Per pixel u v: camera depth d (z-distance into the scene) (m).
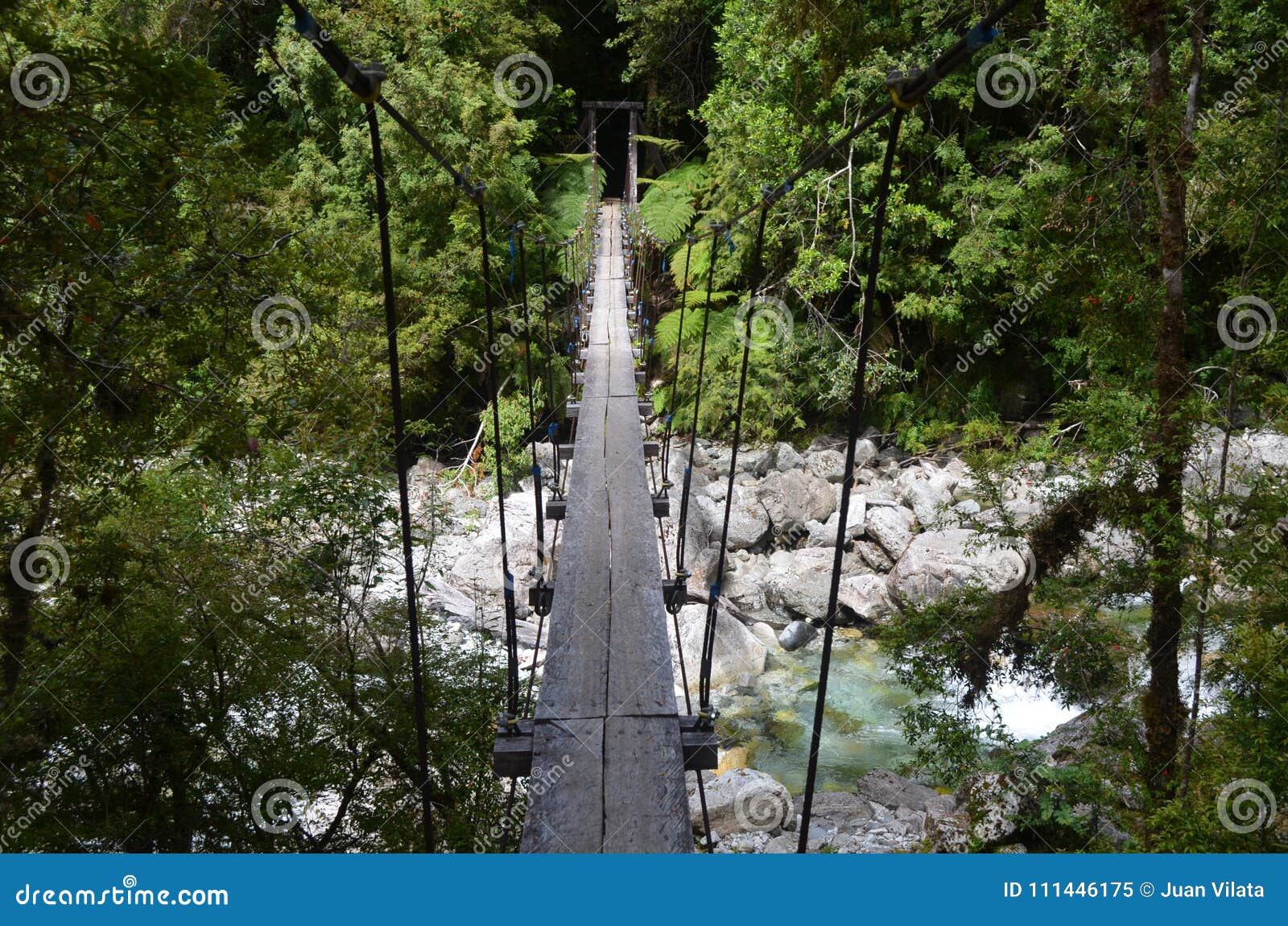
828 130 17.08
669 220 21.12
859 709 11.69
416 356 16.81
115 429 5.41
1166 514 6.53
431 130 18.08
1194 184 7.23
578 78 30.78
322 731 6.79
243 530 7.40
